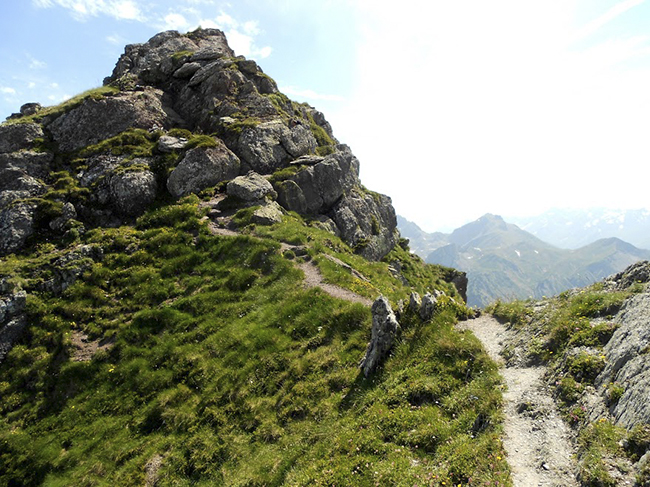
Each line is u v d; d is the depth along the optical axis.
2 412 21.12
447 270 76.44
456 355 16.30
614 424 10.45
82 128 43.22
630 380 11.04
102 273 28.50
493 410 12.91
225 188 41.28
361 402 16.27
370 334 20.70
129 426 19.39
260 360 20.92
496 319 20.56
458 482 10.55
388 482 11.52
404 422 13.79
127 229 33.66
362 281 27.97
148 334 24.08
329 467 12.98
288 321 23.28
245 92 54.44
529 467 10.41
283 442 16.28
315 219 44.94
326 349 20.56
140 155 40.25
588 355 13.41
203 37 68.44
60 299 26.77
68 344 23.72
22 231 31.95
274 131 49.38
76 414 20.39
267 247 30.16
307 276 27.52
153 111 48.50
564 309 17.03
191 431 18.31
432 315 19.47
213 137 45.72
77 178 38.00
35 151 39.41
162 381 21.14
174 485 16.23
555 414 12.17
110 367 22.34
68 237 32.59
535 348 15.76
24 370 22.80
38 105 49.22
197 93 53.84
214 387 20.14
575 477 9.72
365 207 57.50
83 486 17.08
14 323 24.89
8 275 27.31
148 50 63.06
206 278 28.41
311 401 17.80
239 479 15.29
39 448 19.06
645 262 16.73
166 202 37.62
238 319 24.47
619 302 15.31
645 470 8.58
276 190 43.34
